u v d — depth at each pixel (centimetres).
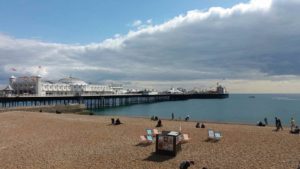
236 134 3000
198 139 2745
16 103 11119
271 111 9981
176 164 1917
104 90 17388
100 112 9706
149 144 2562
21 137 2983
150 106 13712
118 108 12200
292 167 1809
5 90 11350
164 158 2070
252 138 2773
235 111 10081
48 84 12875
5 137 2992
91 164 1958
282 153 2167
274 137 2814
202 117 7688
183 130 3306
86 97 11581
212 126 3862
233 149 2320
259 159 2008
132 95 15188
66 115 5559
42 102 10719
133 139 2803
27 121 4219
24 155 2230
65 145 2580
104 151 2327
